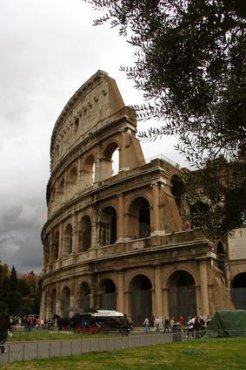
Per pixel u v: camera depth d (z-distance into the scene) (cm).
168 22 1191
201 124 1185
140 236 6625
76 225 7262
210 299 4994
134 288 5900
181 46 1172
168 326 5103
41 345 3177
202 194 1347
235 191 1276
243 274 5906
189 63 1180
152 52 1204
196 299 5134
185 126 1220
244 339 3434
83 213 7131
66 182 8200
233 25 1160
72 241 7281
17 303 13675
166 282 5462
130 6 1246
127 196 6291
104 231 6681
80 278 6725
